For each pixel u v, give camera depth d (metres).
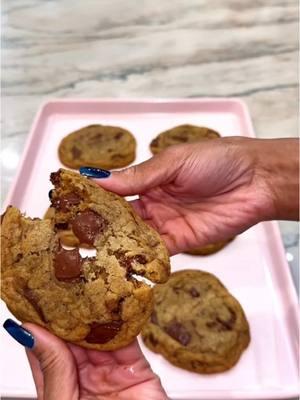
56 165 0.43
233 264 0.36
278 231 0.36
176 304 0.33
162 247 0.23
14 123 0.46
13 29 0.55
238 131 0.46
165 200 0.34
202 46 0.53
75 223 0.23
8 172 0.42
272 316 0.33
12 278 0.22
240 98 0.48
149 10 0.58
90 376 0.24
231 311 0.33
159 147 0.44
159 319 0.32
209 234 0.34
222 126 0.46
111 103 0.47
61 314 0.22
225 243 0.37
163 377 0.31
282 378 0.30
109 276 0.22
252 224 0.34
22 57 0.52
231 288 0.35
